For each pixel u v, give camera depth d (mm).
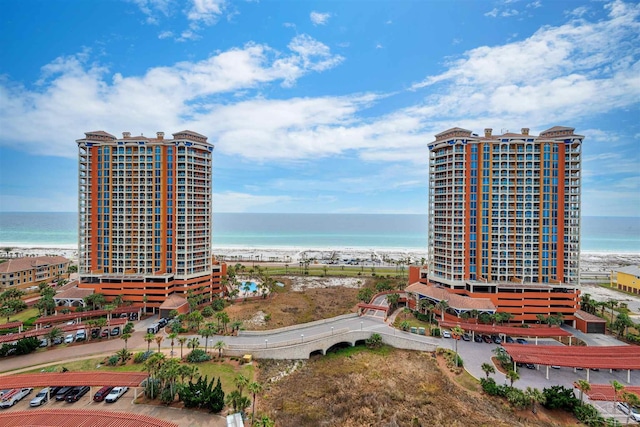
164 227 107625
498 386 60875
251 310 108312
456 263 103625
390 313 105125
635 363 64312
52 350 75188
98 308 98812
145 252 106438
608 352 69562
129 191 107375
